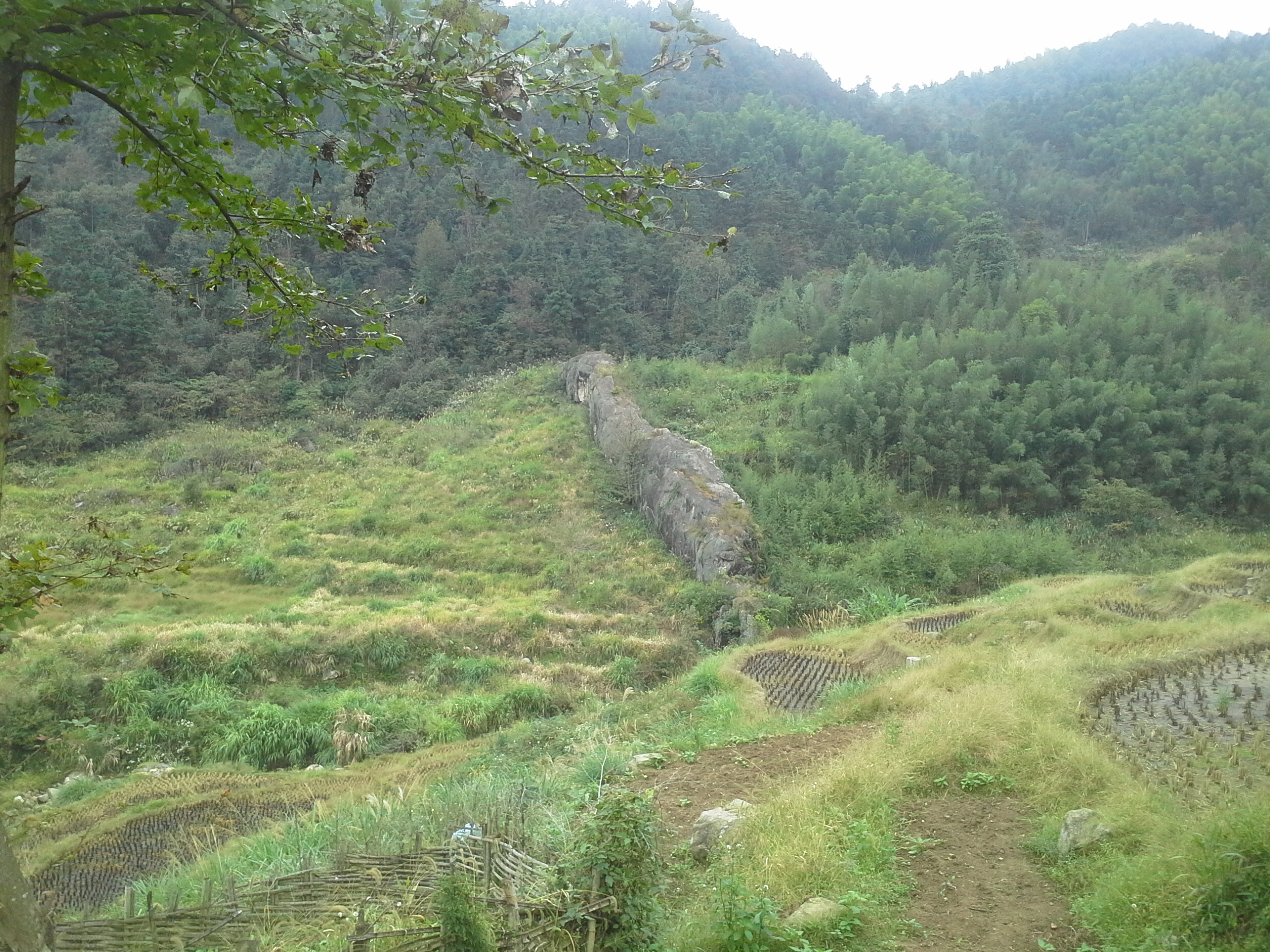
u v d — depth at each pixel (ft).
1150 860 16.92
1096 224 277.03
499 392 161.68
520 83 10.02
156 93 11.46
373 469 133.59
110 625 77.41
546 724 53.11
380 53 9.94
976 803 22.93
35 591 11.29
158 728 58.85
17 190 9.82
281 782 48.75
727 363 165.17
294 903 18.65
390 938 16.08
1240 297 189.78
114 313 152.56
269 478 129.80
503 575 96.02
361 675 70.49
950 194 247.70
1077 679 33.42
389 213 199.31
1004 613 58.18
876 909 17.44
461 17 9.88
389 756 54.54
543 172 11.03
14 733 56.13
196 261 163.94
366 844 24.39
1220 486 116.26
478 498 118.52
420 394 162.09
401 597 89.40
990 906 17.66
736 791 27.50
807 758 30.25
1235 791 20.52
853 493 103.30
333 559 100.27
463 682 68.23
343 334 14.17
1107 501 109.81
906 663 48.55
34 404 10.77
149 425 146.82
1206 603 56.85
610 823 17.11
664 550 99.71
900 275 168.14
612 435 128.57
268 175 168.04
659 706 49.62
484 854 18.84
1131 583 68.90
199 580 92.99
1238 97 303.68
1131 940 15.10
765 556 90.33
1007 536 96.07
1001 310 143.95
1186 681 34.58
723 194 11.10
